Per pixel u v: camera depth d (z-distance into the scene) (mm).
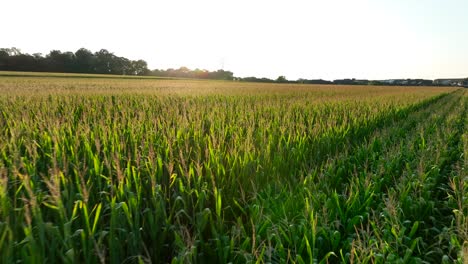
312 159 6980
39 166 5363
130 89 26250
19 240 3197
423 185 5246
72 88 25297
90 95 17922
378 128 12406
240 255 3293
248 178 5133
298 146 7031
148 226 3789
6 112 10398
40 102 13164
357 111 13500
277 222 3914
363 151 7555
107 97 17125
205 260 3529
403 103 20312
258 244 3502
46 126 7082
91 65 119312
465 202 4809
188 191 4266
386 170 6199
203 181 4879
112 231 3223
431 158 6797
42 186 4559
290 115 11062
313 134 8062
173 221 4098
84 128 6801
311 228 3582
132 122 8430
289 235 3576
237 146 6340
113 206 3350
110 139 6309
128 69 132000
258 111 12250
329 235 3848
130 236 3406
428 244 4398
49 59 113938
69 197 3809
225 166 5559
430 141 8117
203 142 6668
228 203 4648
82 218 3455
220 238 3584
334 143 8359
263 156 6004
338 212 4285
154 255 3586
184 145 6438
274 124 9250
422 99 25625
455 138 10414
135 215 3496
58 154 5098
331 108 14844
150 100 15969
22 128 6809
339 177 5816
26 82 36312
